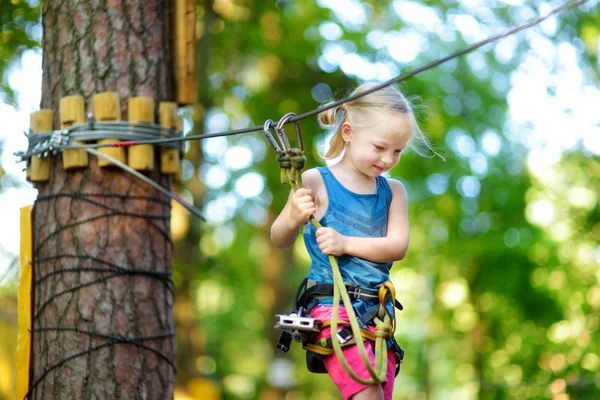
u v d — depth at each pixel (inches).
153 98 211.2
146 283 202.5
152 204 205.9
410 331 857.5
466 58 615.2
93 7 210.5
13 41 427.8
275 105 618.5
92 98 206.1
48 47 213.5
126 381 195.9
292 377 677.9
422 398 808.9
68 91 207.6
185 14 219.8
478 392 669.3
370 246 147.8
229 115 630.5
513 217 657.6
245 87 623.8
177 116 212.4
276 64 613.3
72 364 195.5
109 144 198.1
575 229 679.7
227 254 726.5
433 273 722.2
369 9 598.2
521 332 693.9
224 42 582.9
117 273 199.5
